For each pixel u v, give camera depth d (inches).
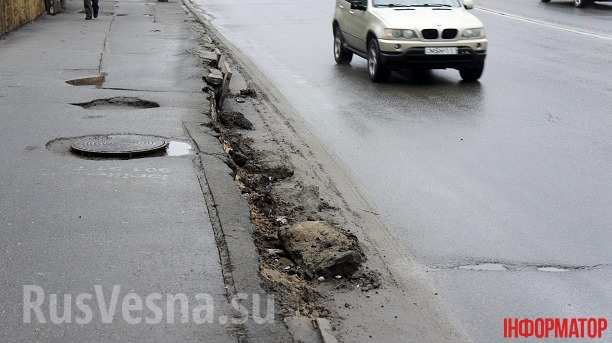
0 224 221.6
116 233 217.0
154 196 248.4
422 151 358.0
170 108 378.0
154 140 313.0
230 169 285.0
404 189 301.7
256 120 418.6
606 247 245.1
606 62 613.6
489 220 267.7
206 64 528.4
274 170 313.0
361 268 220.4
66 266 194.9
